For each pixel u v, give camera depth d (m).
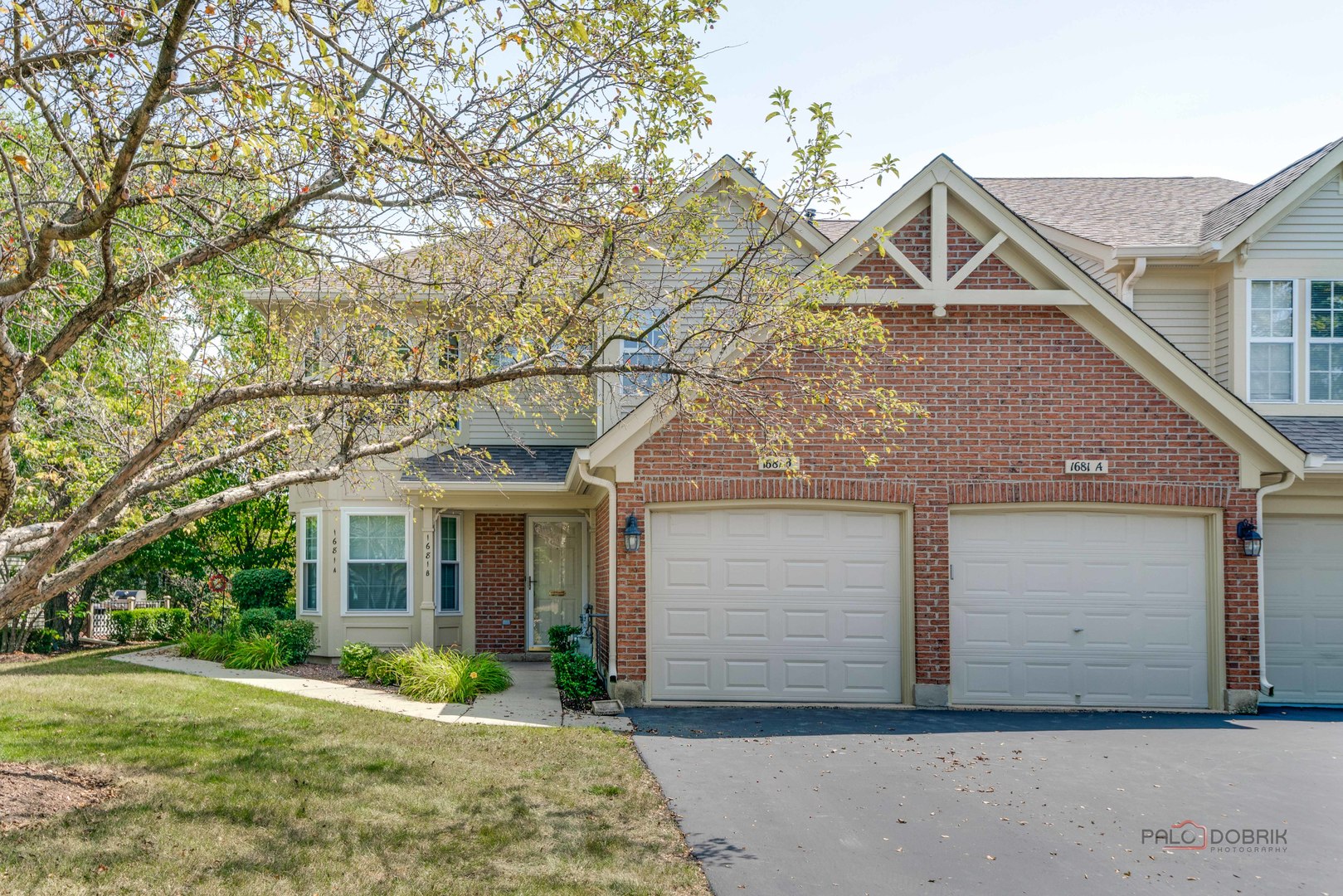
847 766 9.50
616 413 15.50
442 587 17.78
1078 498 12.80
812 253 14.97
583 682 13.11
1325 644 13.60
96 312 6.83
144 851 6.50
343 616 16.61
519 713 12.02
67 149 5.94
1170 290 15.21
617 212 7.93
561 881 6.27
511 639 18.03
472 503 16.45
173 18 5.34
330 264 8.53
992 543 13.02
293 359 9.16
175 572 23.14
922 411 10.24
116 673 14.39
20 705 11.16
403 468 12.41
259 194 8.17
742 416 11.69
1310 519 13.72
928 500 12.84
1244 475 12.80
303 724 10.62
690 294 8.70
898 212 12.83
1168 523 13.03
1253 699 12.58
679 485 12.86
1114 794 8.55
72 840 6.62
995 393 12.89
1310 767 9.55
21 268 7.65
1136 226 16.08
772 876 6.51
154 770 8.48
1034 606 12.96
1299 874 6.61
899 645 13.01
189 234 8.03
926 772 9.29
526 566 18.16
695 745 10.36
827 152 8.27
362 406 9.20
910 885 6.39
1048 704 12.84
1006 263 12.90
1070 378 12.88
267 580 18.62
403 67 6.77
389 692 13.45
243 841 6.79
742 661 12.99
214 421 9.05
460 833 7.16
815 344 10.16
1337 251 14.62
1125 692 12.85
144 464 7.02
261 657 15.34
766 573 13.08
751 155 8.79
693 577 13.08
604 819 7.62
